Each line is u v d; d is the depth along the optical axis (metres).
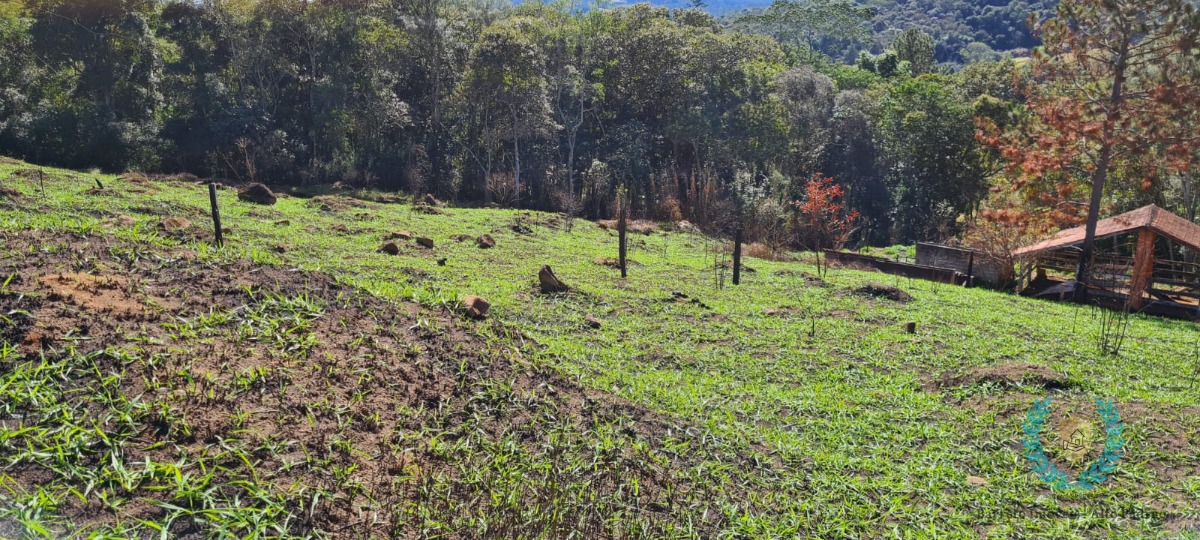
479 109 44.81
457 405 6.20
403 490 4.97
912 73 84.12
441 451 5.54
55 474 4.15
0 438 4.21
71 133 36.53
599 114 50.84
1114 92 22.73
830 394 8.98
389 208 24.42
